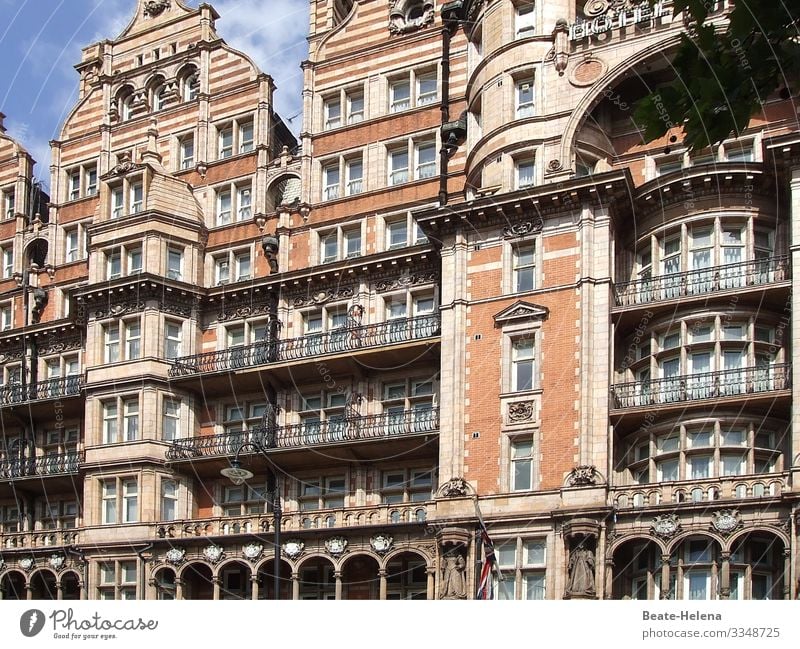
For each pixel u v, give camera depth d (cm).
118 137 5166
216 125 4944
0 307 5269
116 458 4434
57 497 4844
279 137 4969
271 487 4322
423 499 4078
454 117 4438
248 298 4572
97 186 5159
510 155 4025
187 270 4684
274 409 4397
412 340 4047
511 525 3612
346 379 4300
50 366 4997
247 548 4134
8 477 4728
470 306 3906
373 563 4047
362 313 4316
